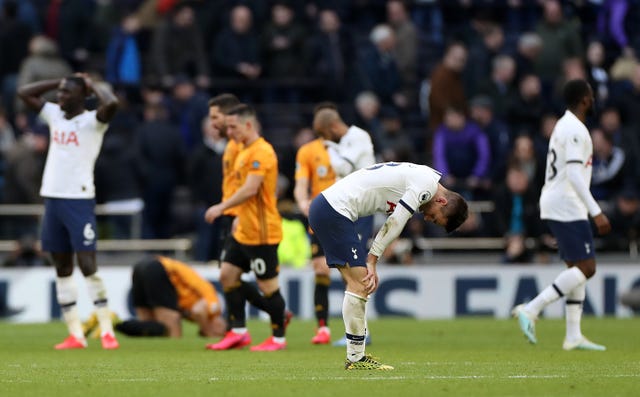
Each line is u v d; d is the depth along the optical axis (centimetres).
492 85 7894
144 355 4159
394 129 7238
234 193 4353
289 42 8194
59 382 3184
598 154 7294
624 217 6925
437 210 3372
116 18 8544
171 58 7975
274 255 4300
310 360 3894
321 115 4566
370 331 5622
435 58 9050
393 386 3041
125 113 7925
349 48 8438
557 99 7756
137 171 7044
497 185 7050
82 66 8456
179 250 7081
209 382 3162
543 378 3259
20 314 6500
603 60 8412
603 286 6694
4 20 8006
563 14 8781
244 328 4434
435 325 6066
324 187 4672
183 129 7581
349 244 3397
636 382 3158
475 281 6669
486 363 3775
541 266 6662
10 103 7875
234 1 8575
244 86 8206
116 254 7106
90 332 5138
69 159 4428
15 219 6981
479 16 8506
